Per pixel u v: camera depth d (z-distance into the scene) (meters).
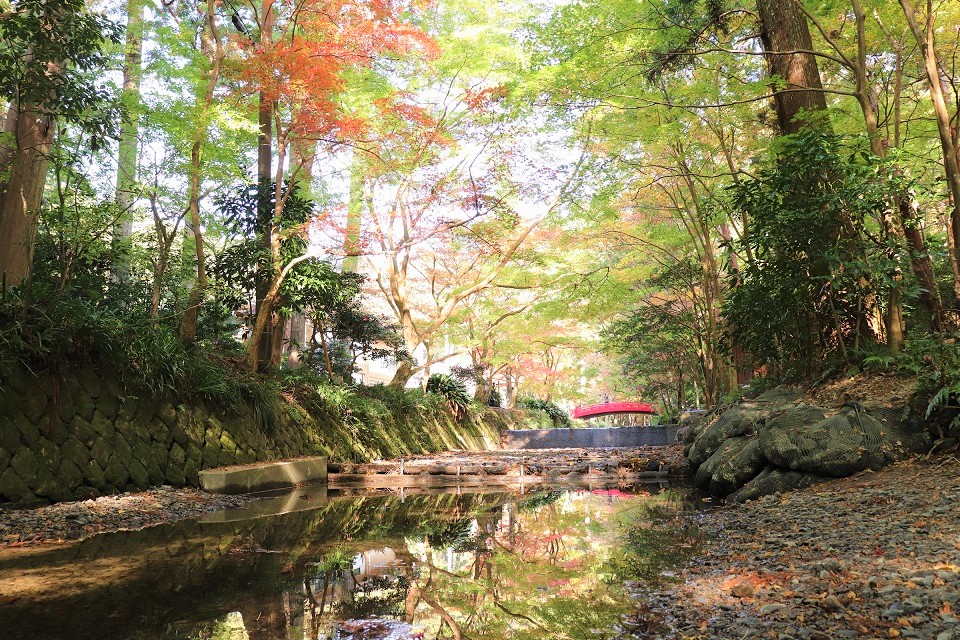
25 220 8.62
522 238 15.77
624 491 8.54
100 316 6.90
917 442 5.62
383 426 14.73
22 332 5.87
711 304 15.07
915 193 6.89
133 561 4.02
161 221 9.77
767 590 2.96
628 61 9.69
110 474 6.44
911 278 7.00
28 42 6.41
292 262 10.28
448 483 10.07
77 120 6.84
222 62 9.54
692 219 13.80
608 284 16.44
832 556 3.49
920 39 6.70
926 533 3.63
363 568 3.88
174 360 7.68
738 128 12.02
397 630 2.69
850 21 9.52
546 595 3.22
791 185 7.11
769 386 9.22
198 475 7.64
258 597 3.19
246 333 12.11
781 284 7.45
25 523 5.04
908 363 6.38
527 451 18.48
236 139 10.38
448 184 14.05
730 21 9.80
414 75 14.20
